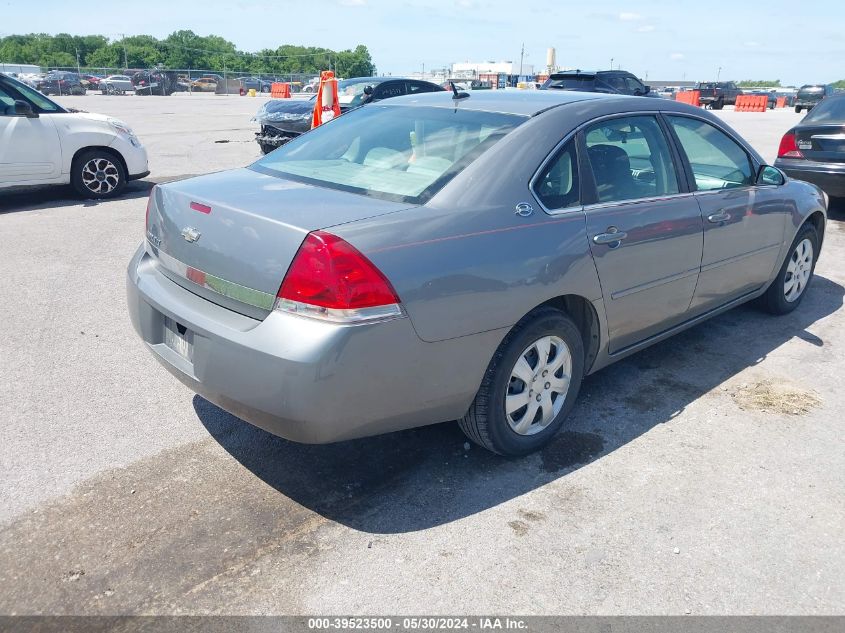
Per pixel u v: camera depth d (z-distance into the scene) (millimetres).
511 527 2932
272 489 3148
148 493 3086
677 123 4133
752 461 3463
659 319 4012
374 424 2814
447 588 2586
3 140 8523
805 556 2807
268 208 2869
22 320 4992
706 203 4121
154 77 51906
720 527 2965
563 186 3365
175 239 3127
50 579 2570
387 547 2791
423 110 3756
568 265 3252
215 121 21875
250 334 2686
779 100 46969
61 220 8109
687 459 3469
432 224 2863
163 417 3738
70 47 115688
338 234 2629
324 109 11492
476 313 2924
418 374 2824
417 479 3254
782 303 5387
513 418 3357
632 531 2926
